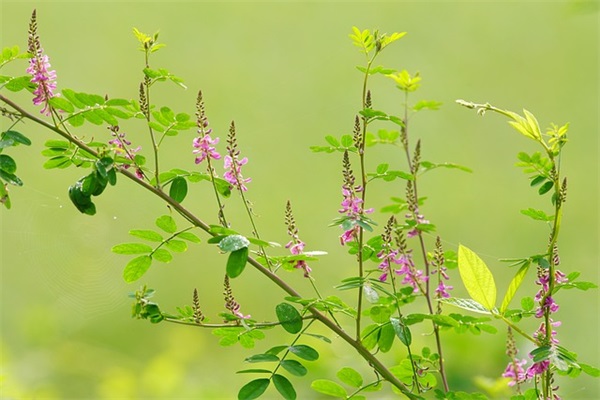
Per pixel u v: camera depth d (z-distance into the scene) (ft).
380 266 15.07
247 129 59.82
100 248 37.14
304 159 56.80
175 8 64.75
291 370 13.85
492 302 14.37
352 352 28.09
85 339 38.27
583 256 48.65
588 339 36.65
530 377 14.73
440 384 25.59
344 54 63.26
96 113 15.15
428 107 18.99
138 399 32.86
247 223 52.01
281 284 14.78
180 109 61.05
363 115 14.82
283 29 64.90
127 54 63.10
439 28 64.49
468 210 54.08
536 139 14.06
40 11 63.93
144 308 14.75
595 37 63.46
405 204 18.28
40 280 40.16
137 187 41.32
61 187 49.03
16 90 15.16
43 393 32.37
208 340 39.42
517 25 64.54
